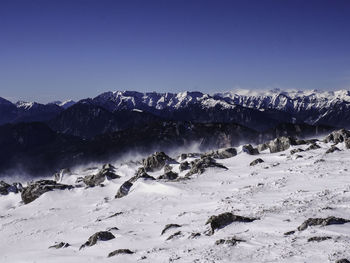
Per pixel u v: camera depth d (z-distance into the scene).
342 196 38.78
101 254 34.44
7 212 78.50
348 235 25.52
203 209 47.03
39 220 62.97
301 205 37.28
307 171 58.56
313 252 23.09
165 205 55.72
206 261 25.06
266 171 66.75
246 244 27.36
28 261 36.72
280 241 26.66
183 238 33.53
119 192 72.94
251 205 42.56
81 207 70.56
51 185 87.62
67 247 39.91
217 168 77.81
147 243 35.41
